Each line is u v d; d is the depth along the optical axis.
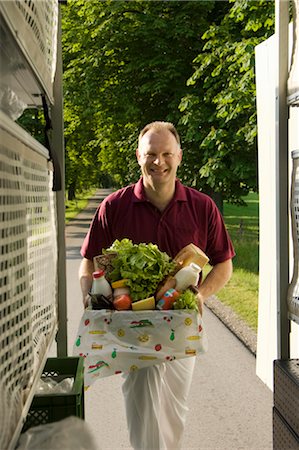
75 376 2.68
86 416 4.49
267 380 5.08
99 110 17.78
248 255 13.96
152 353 2.81
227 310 8.23
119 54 16.38
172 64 14.70
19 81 2.24
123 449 3.90
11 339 1.51
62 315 3.13
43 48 2.23
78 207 53.47
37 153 2.13
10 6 1.55
